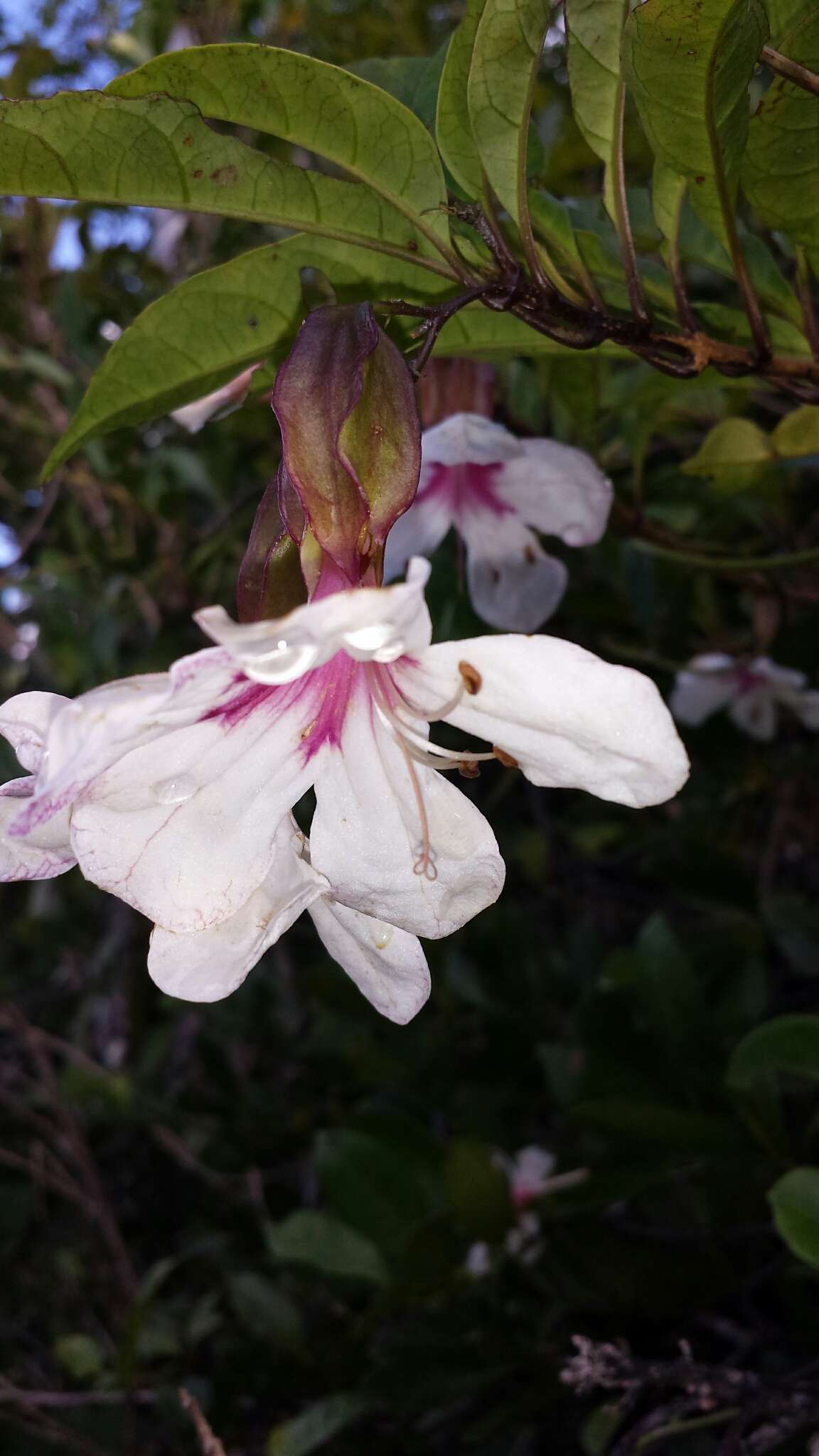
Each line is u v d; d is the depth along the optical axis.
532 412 0.24
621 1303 0.24
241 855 0.11
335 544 0.11
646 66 0.12
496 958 0.34
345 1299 0.30
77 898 0.52
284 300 0.15
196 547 0.39
